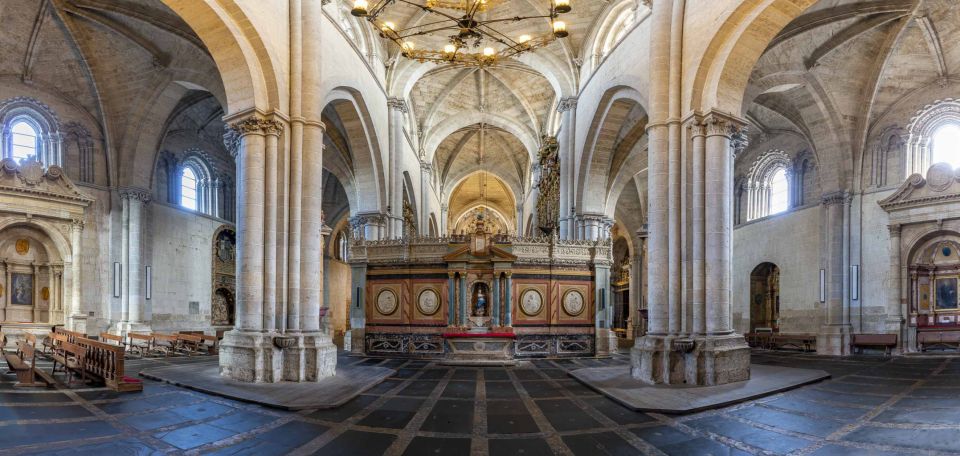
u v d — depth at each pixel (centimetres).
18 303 1758
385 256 1756
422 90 3050
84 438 661
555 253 1722
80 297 1828
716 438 689
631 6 1945
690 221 1166
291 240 1196
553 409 866
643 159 2320
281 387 1033
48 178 1767
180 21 1497
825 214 1973
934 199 1703
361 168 2223
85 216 1872
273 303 1160
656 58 1248
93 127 1919
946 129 1777
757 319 2431
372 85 2095
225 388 1007
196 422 760
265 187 1184
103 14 1597
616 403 912
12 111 1772
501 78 2992
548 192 2788
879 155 1888
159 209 2091
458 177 4353
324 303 3225
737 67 1161
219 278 2455
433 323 1684
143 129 1941
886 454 606
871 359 1644
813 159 2131
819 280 2006
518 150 4059
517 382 1152
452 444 664
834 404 883
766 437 692
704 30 1172
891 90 1822
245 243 1156
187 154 2291
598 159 2175
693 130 1174
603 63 1925
